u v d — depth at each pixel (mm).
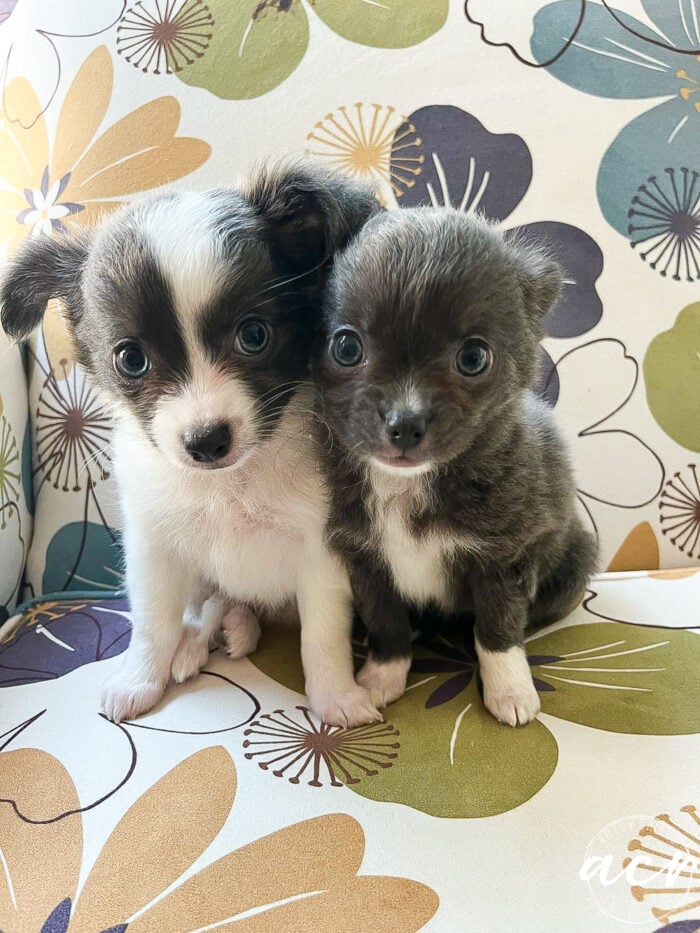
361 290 194
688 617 266
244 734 216
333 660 239
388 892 165
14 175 332
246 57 333
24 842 182
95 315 216
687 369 320
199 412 203
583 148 328
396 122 329
